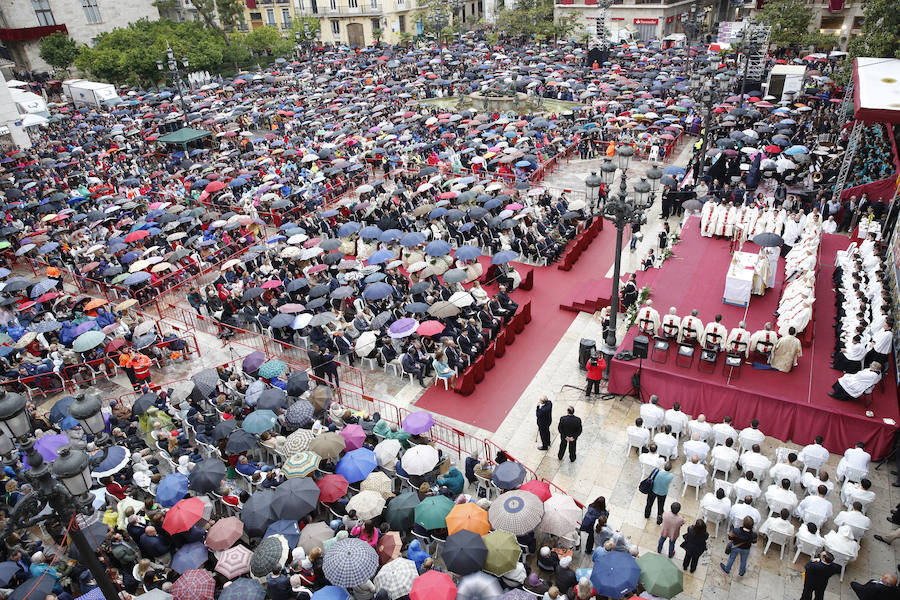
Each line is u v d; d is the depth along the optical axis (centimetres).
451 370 1981
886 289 1955
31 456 812
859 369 1775
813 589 1205
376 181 3975
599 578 1102
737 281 2122
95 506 1449
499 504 1284
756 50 5131
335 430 1712
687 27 6925
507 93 5353
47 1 7625
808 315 1866
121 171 4409
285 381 1953
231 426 1662
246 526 1320
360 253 2845
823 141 3766
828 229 2816
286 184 3762
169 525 1301
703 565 1358
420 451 1500
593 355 1981
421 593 1088
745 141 3703
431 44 8094
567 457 1698
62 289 2781
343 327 2250
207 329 2497
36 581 1230
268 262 2731
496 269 2584
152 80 7206
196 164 4247
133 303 2392
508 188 3628
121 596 1167
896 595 1123
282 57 8212
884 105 2434
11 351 2128
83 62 6969
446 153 4147
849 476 1465
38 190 4022
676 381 1800
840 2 7100
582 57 6881
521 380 2041
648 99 4825
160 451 1725
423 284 2333
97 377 2230
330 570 1145
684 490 1520
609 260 2761
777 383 1786
